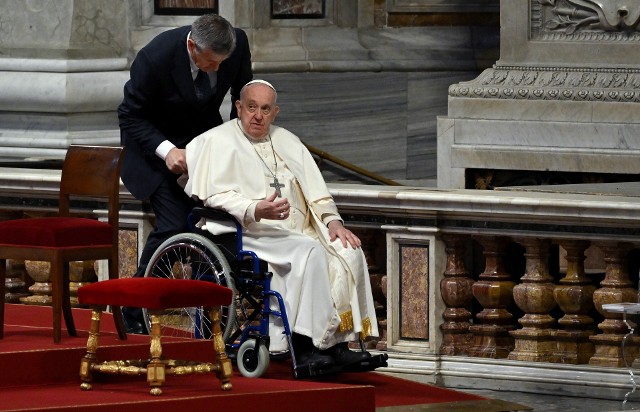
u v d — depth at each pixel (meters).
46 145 41.91
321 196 30.70
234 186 30.03
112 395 26.31
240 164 30.30
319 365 28.69
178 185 31.28
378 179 49.75
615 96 44.75
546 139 45.66
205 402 26.03
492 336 32.22
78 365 27.95
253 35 48.66
